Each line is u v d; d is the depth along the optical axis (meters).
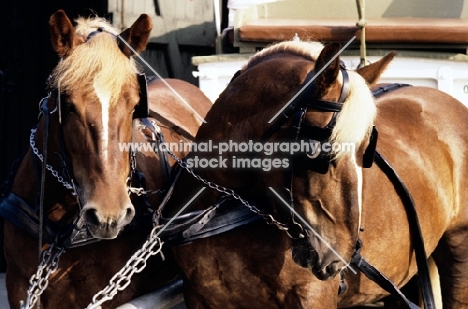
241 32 4.28
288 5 4.90
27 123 6.05
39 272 2.98
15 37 5.98
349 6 4.89
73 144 2.81
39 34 6.06
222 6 6.20
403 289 4.19
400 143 3.59
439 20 4.54
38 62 6.06
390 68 4.17
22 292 3.22
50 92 2.99
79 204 2.88
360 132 2.71
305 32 4.10
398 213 3.39
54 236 3.10
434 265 4.06
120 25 5.49
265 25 4.30
